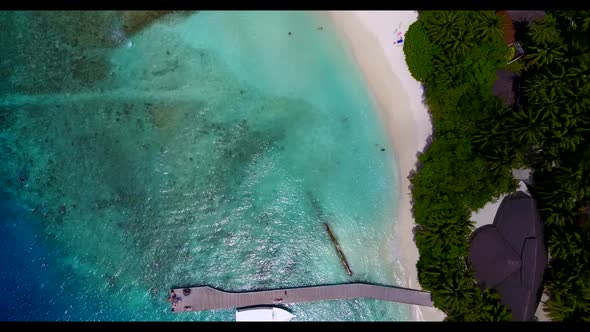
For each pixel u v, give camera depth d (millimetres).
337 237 28438
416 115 27719
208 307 28172
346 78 28312
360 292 27703
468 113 24859
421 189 25375
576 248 23422
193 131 28828
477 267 25719
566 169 23594
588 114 23266
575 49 23953
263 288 28438
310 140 28578
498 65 25203
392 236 28078
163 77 28781
